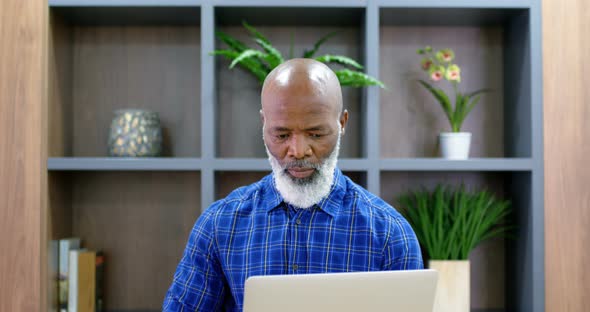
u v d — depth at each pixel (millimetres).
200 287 1172
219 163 2008
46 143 1867
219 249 1178
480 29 2312
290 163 1024
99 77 2289
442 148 2148
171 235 2289
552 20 2004
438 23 2266
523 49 2082
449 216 2172
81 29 2287
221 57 2279
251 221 1179
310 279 869
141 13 2113
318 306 876
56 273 2061
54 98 2078
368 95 2016
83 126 2281
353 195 1184
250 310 871
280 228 1153
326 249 1137
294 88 991
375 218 1158
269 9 2066
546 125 2008
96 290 2127
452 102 2303
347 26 2291
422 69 2311
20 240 1841
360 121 2266
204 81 2020
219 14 2131
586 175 1955
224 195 2279
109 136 2119
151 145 2111
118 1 2008
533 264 1999
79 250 2117
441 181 2297
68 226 2213
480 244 2293
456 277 2039
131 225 2285
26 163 1846
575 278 1961
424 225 2072
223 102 2279
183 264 1196
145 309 2279
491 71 2311
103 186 2281
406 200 2178
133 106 2291
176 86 2299
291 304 872
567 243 1973
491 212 2119
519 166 2012
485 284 2295
